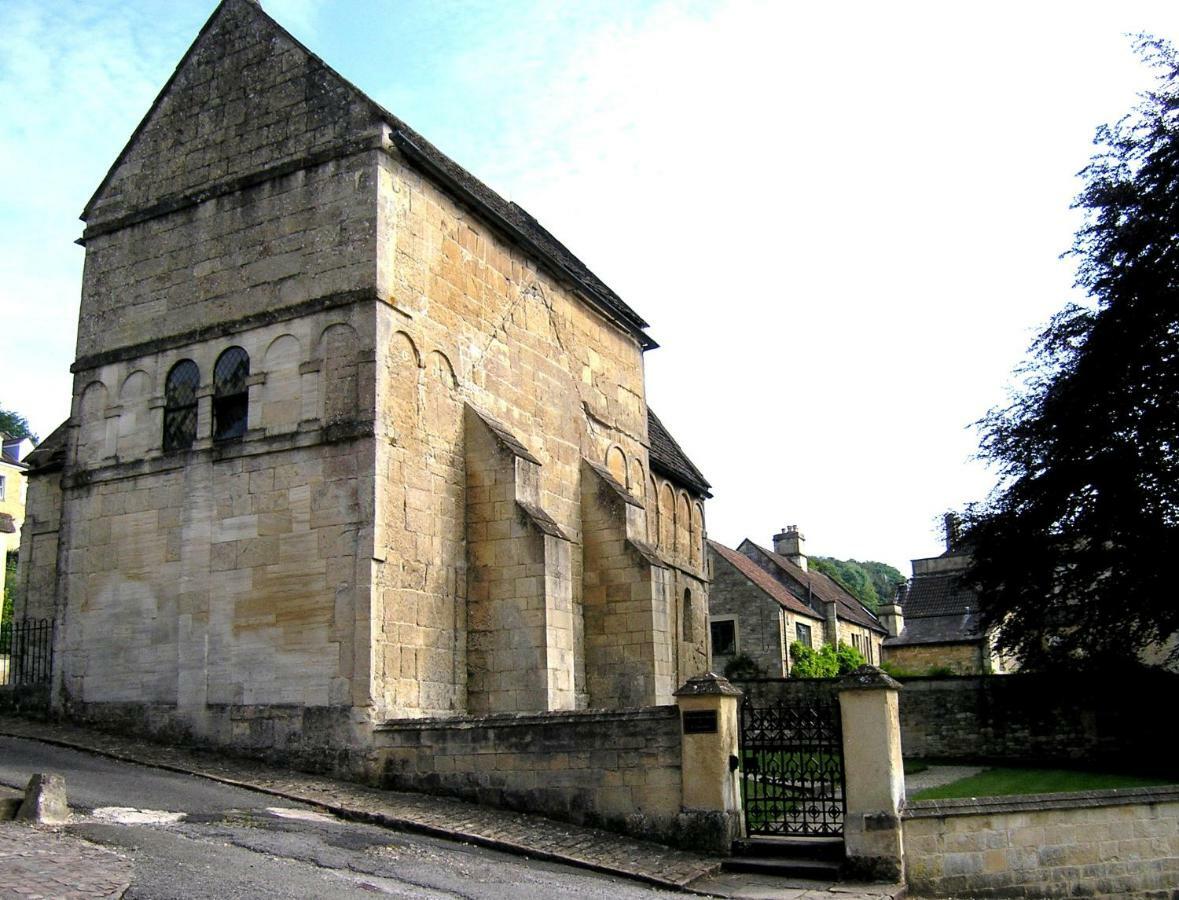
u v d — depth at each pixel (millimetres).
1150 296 28797
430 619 19953
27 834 11750
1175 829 15969
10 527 45750
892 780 14406
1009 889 14797
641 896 12539
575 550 25781
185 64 22984
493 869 13031
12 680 24859
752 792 19812
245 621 19531
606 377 28688
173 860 11203
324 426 19484
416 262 20906
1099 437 29797
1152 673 30422
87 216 23484
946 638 53719
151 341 21875
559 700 20578
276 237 20891
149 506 21172
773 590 54844
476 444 21641
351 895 10633
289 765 18438
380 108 20406
